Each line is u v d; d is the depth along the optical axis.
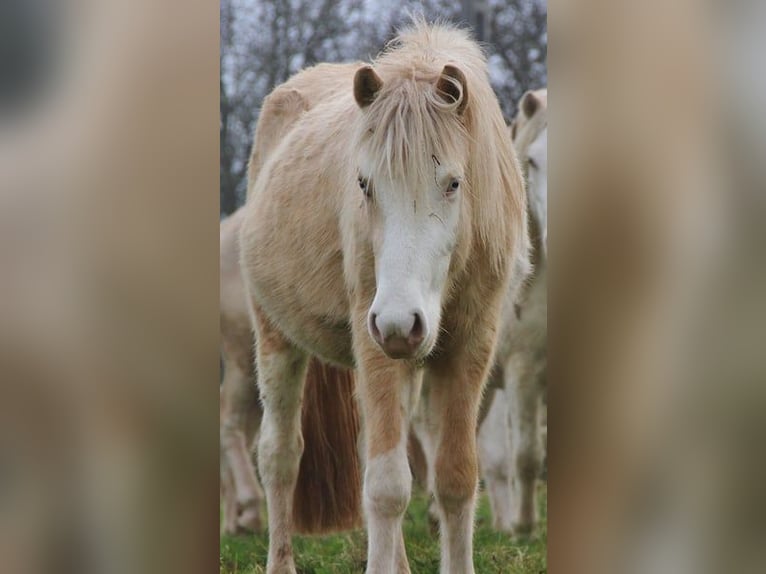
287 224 2.11
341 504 2.41
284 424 2.24
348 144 1.92
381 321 1.59
